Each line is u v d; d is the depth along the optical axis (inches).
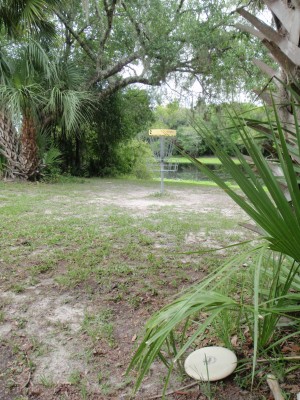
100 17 392.8
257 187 42.7
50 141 386.9
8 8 268.4
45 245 135.7
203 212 215.6
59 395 56.7
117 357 66.0
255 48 326.6
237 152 46.1
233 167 44.1
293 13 55.7
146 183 396.5
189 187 363.9
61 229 159.0
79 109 355.3
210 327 71.9
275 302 61.2
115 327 76.5
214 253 128.7
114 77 438.3
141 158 522.0
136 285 98.0
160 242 143.8
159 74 403.9
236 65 351.6
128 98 487.2
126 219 183.5
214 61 385.1
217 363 58.2
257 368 58.5
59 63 338.6
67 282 98.5
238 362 58.6
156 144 315.0
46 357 66.4
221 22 353.4
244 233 160.6
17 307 85.9
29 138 335.6
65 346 69.9
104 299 89.5
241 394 53.7
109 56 440.1
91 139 471.5
